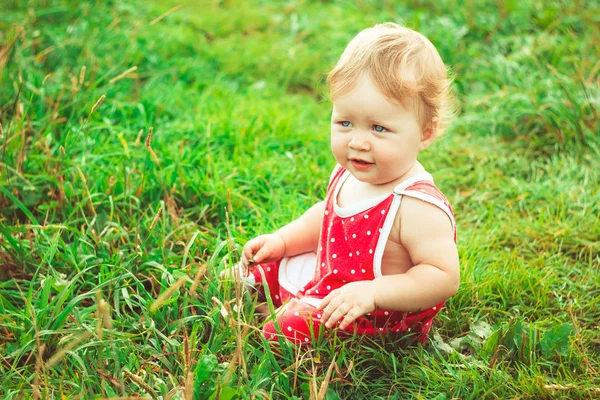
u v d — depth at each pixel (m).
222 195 3.42
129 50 4.84
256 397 2.21
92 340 2.42
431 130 2.37
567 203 3.58
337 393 2.31
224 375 2.25
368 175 2.34
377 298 2.32
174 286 2.12
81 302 2.80
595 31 5.03
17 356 2.37
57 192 3.28
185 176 3.44
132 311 2.60
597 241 3.29
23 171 3.33
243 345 2.34
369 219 2.38
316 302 2.48
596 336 2.66
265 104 4.52
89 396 2.23
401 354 2.52
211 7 6.00
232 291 2.64
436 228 2.32
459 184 3.86
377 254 2.37
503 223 3.45
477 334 2.65
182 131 3.95
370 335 2.52
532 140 4.18
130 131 3.86
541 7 5.45
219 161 3.74
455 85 4.70
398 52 2.27
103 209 3.25
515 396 2.33
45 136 3.52
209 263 2.71
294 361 2.42
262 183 3.65
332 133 2.37
